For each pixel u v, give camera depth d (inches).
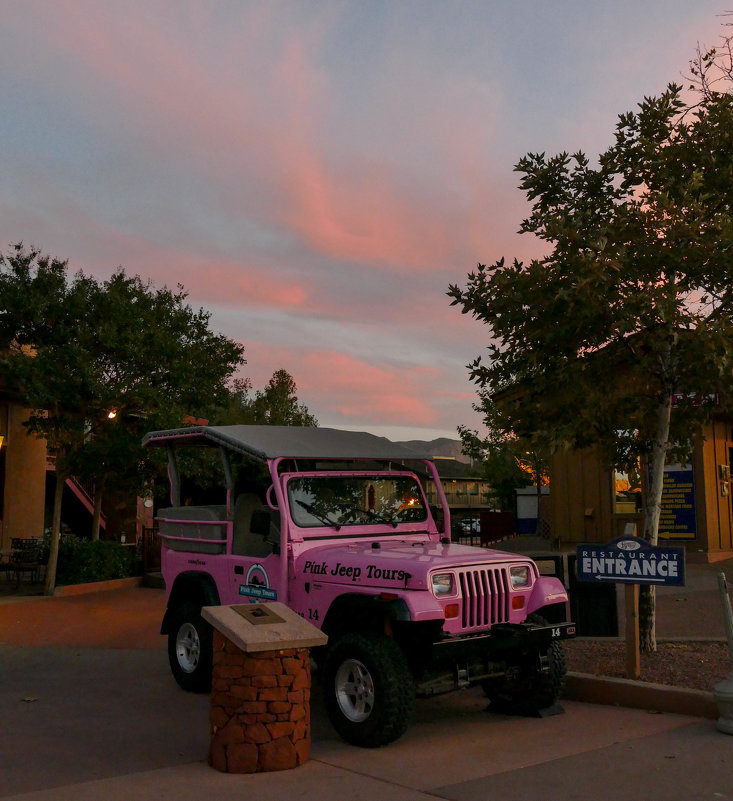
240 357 708.7
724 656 328.8
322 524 292.8
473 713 288.4
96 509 750.5
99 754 240.4
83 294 634.8
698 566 638.5
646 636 336.2
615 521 724.0
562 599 274.8
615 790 201.2
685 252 310.5
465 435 1343.5
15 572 704.4
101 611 552.7
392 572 251.3
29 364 598.9
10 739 256.5
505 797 197.6
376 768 223.0
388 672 237.5
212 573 317.1
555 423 338.6
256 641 218.1
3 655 405.7
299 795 201.3
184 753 241.4
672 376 331.3
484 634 251.9
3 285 630.5
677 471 675.4
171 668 338.0
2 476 760.3
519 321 324.2
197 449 662.5
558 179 367.6
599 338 324.5
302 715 228.1
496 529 960.3
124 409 650.2
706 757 226.8
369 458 308.8
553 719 275.9
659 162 339.3
